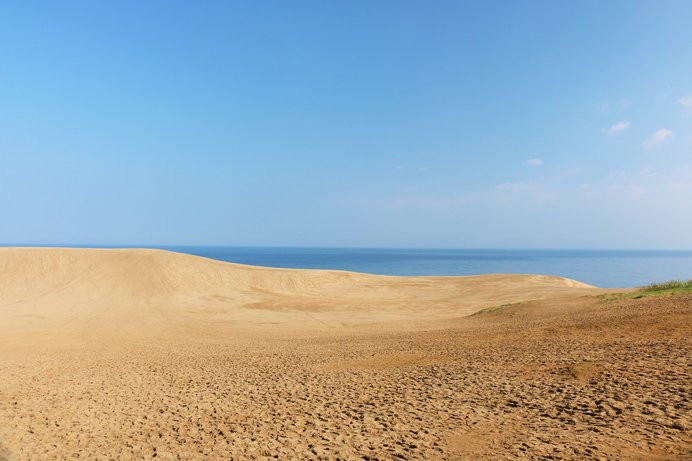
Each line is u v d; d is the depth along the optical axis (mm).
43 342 27484
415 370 13875
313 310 42812
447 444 7586
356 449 7754
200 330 33031
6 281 47406
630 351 12617
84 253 56438
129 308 42188
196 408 11383
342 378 13609
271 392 12500
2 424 10562
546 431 7645
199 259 61125
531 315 27531
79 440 9352
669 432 6918
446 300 48375
